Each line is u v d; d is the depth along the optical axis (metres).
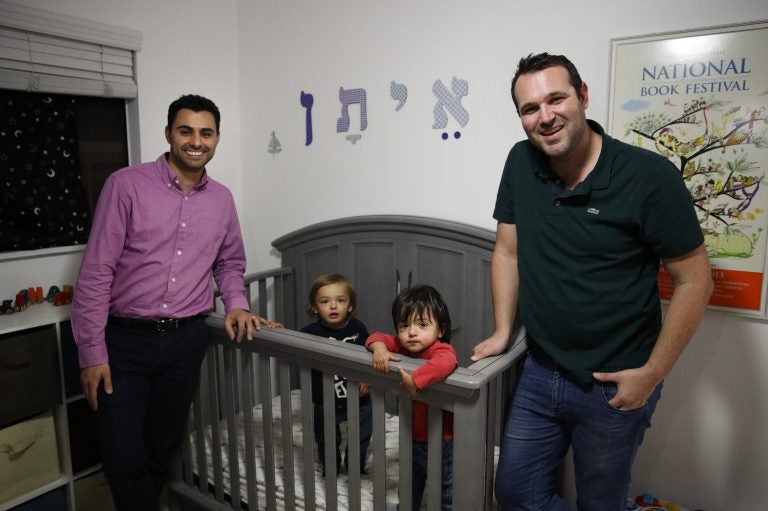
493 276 1.57
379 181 2.36
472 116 2.08
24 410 1.85
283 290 2.63
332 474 1.60
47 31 2.02
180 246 1.76
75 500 2.06
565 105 1.23
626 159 1.25
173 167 1.79
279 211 2.70
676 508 1.85
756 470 1.75
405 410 1.40
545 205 1.36
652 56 1.72
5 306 1.95
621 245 1.27
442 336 1.62
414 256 2.26
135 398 1.74
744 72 1.60
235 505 1.93
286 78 2.57
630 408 1.31
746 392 1.73
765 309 1.65
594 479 1.41
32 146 2.11
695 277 1.25
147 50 2.36
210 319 1.85
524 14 1.93
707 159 1.69
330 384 1.55
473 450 1.30
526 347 1.50
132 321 1.73
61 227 2.21
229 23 2.67
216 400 1.94
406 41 2.20
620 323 1.29
